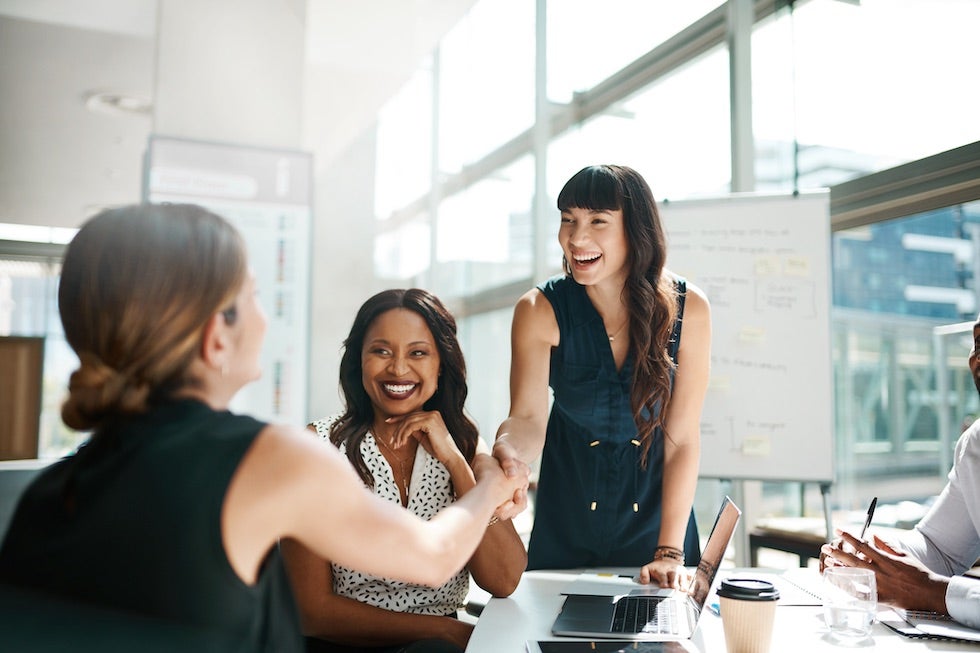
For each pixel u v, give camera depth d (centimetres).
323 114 584
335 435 176
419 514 171
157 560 75
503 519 158
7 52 555
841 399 364
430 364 177
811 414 310
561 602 155
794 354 313
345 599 156
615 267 191
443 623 156
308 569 154
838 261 362
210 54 467
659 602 151
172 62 461
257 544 81
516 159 585
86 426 82
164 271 81
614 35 493
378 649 156
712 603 154
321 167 618
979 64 289
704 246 326
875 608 130
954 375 309
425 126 657
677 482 194
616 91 493
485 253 641
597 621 137
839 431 365
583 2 518
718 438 316
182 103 461
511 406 204
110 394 80
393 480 173
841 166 354
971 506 171
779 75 388
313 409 603
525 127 571
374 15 525
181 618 74
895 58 325
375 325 178
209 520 76
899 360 333
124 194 828
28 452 825
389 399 175
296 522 84
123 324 80
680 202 333
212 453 79
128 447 79
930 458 322
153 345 81
